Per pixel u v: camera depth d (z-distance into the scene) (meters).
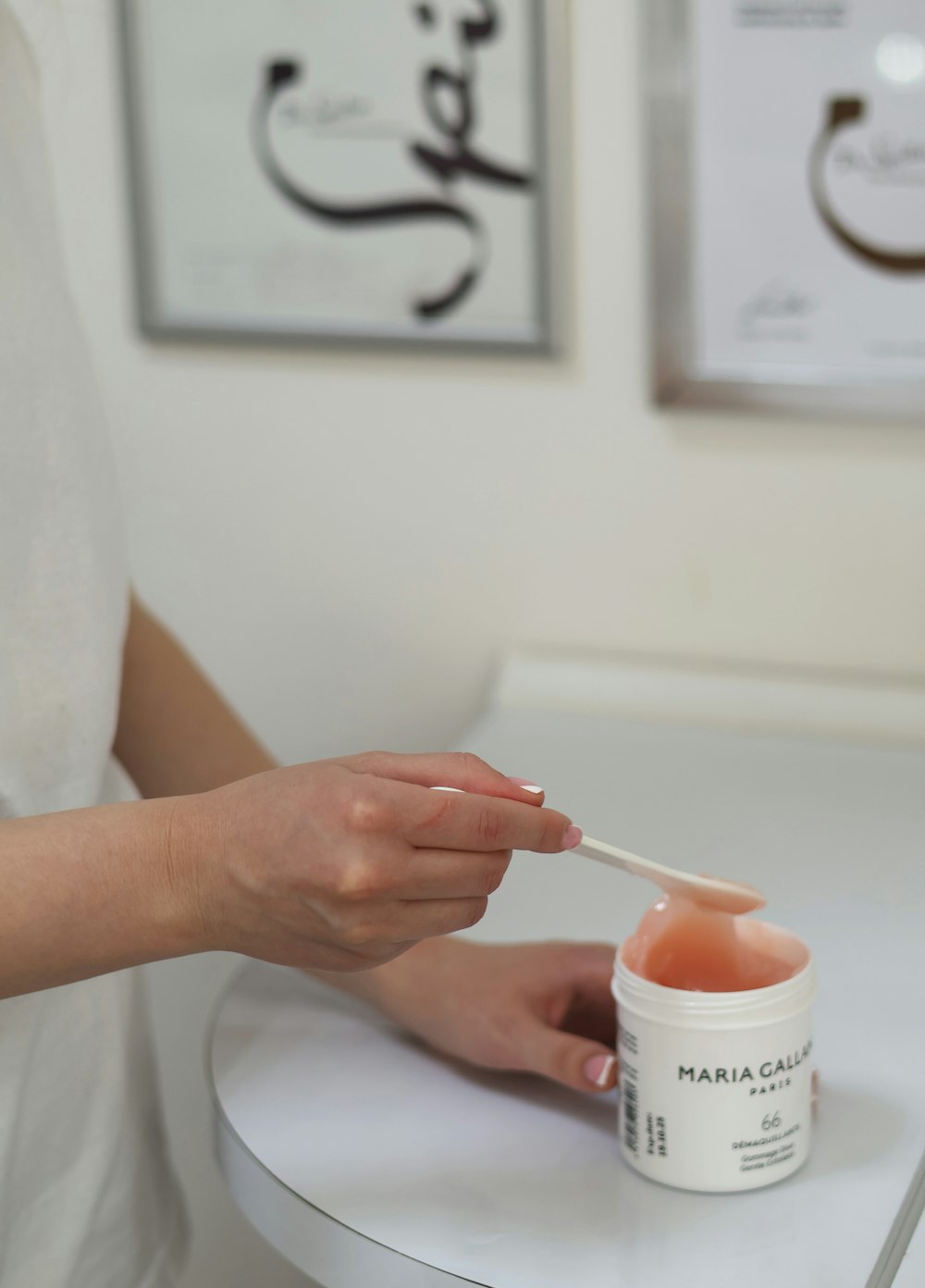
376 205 1.42
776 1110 0.95
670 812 1.28
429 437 1.46
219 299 1.47
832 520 1.40
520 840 0.91
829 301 1.35
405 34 1.38
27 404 1.02
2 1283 1.04
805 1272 0.92
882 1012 1.07
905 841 1.23
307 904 0.89
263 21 1.40
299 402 1.49
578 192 1.39
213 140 1.44
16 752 1.00
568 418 1.43
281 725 1.61
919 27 1.29
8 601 1.01
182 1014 1.67
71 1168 1.06
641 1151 0.97
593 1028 1.07
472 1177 0.98
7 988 0.91
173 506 1.57
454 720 1.54
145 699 1.13
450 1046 1.05
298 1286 1.65
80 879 0.90
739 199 1.35
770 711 1.41
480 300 1.42
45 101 1.17
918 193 1.32
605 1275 0.92
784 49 1.32
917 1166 0.97
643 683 1.44
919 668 1.40
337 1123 1.01
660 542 1.43
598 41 1.36
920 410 1.35
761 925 1.00
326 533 1.53
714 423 1.40
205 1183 1.69
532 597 1.48
